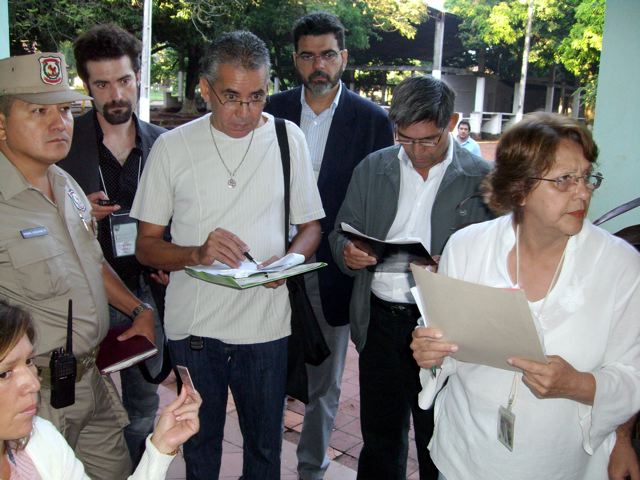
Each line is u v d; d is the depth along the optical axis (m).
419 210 2.46
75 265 1.99
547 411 1.53
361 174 2.58
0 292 1.84
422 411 2.42
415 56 29.89
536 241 1.52
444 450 1.72
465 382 1.65
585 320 1.47
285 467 3.12
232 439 3.35
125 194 2.96
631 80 3.35
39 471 1.44
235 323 2.25
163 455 1.50
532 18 23.25
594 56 19.72
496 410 1.58
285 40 20.27
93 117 2.95
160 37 18.50
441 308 1.50
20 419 1.32
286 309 2.37
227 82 2.06
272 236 2.30
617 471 1.64
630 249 1.49
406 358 2.45
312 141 3.15
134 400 3.12
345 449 3.35
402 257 2.17
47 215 1.94
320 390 2.92
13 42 15.08
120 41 2.84
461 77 29.14
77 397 2.01
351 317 2.60
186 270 2.09
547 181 1.40
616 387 1.43
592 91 19.20
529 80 27.89
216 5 17.23
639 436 1.78
